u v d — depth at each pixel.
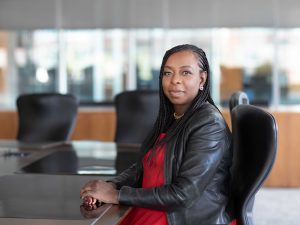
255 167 1.86
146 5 7.14
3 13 7.25
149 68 7.34
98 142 4.16
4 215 1.71
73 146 3.86
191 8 7.09
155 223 1.88
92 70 7.41
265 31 7.15
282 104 7.18
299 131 6.00
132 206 1.82
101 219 1.68
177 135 1.90
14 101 7.46
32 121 4.54
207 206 1.83
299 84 7.11
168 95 1.99
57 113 4.53
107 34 7.35
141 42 7.31
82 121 6.30
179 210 1.82
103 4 7.18
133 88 7.38
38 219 1.66
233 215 1.94
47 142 4.05
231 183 2.03
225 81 7.31
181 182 1.78
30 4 7.21
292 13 6.94
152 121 4.38
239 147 1.99
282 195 5.80
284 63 7.11
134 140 4.37
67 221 1.64
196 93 1.97
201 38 7.25
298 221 4.79
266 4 6.97
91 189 1.88
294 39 7.05
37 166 2.84
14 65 7.42
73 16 7.24
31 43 7.37
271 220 4.82
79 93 7.44
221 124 1.87
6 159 3.14
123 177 2.16
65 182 2.33
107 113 6.29
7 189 2.16
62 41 7.32
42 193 2.07
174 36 7.26
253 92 7.27
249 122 1.94
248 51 7.23
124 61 7.38
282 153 6.07
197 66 1.96
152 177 1.93
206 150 1.81
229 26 7.10
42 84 7.43
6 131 6.35
